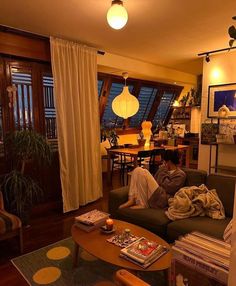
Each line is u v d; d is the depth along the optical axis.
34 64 3.47
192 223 2.24
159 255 1.72
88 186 3.98
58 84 3.47
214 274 0.72
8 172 3.25
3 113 3.20
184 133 6.90
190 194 2.50
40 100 3.56
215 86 4.39
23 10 2.61
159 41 3.70
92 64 3.92
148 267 1.60
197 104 6.78
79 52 3.71
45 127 3.65
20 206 2.95
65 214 3.59
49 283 2.03
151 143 5.39
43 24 3.01
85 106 3.87
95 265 2.26
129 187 2.96
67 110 3.62
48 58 3.50
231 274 0.57
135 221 2.56
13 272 2.19
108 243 1.92
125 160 5.29
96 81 4.01
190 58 4.78
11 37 3.13
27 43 3.28
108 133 5.67
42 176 3.59
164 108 7.55
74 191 3.72
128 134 6.57
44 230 3.05
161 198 2.69
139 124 6.89
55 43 3.42
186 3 2.46
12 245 2.67
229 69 4.21
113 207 2.85
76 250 2.22
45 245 2.67
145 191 2.77
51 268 2.23
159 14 2.73
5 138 3.09
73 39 3.60
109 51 4.28
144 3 2.46
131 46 3.98
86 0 2.39
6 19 2.86
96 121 4.07
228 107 4.25
